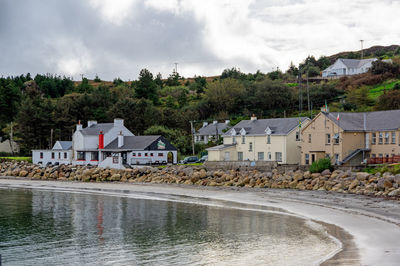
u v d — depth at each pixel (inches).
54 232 1658.5
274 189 2605.8
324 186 2440.9
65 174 3786.9
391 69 6176.2
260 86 6190.9
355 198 2140.7
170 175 3250.5
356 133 2869.1
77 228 1723.7
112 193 2787.9
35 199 2568.9
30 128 5172.2
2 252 1387.8
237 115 5964.6
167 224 1763.0
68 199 2551.7
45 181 3654.0
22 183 3516.2
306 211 1915.6
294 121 3373.5
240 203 2223.2
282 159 3260.3
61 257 1325.0
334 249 1288.1
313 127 3048.7
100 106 5925.2
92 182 3449.8
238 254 1300.4
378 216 1737.2
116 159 3735.2
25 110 5187.0
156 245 1439.5
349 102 5251.0
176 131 4936.0
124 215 1987.0
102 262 1268.5
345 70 7135.8
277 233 1541.6
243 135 3533.5
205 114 6358.3
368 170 2507.4
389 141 2746.1
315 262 1157.7
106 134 4077.3
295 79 7490.2
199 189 2800.2
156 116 5364.2
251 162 2997.0
